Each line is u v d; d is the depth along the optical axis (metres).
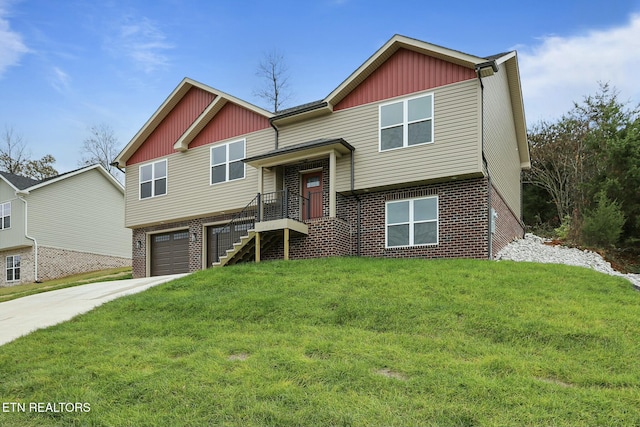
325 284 10.39
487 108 15.05
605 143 22.48
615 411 4.91
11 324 9.91
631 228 19.28
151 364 6.58
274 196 17.62
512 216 19.08
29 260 27.98
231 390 5.53
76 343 7.82
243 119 19.02
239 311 8.90
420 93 15.13
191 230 20.19
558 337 7.01
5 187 29.30
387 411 4.95
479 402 5.13
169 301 10.05
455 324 7.66
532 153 30.20
